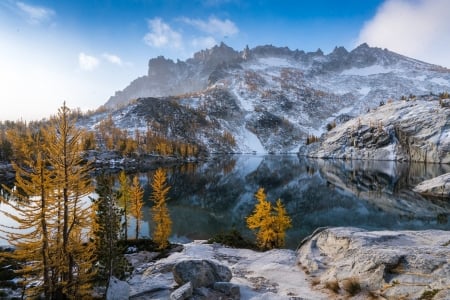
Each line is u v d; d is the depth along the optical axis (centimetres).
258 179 10781
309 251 2198
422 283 1225
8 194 7331
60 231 1631
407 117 17925
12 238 1466
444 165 13838
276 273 1977
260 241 3472
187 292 1416
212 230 4972
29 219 1500
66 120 1608
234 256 2622
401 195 7450
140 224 5022
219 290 1522
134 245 3384
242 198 7631
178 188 9062
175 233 4806
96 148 15550
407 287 1241
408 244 1748
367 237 1872
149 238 4041
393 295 1245
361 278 1449
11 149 10306
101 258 1745
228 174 12200
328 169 13500
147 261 2770
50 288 1560
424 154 15725
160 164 16238
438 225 4844
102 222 1733
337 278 1598
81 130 1736
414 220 5191
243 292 1562
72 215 1662
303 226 4981
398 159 16850
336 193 7938
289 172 12675
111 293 1522
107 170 12394
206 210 6388
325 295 1527
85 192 1688
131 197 3697
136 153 16488
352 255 1711
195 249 2906
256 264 2262
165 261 2308
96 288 1797
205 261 1675
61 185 1564
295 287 1689
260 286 1709
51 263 1566
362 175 11300
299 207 6444
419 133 16450
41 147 1586
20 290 1848
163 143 18662
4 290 1827
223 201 7300
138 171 12925
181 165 15938
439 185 7344
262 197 3400
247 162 17900
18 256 1502
